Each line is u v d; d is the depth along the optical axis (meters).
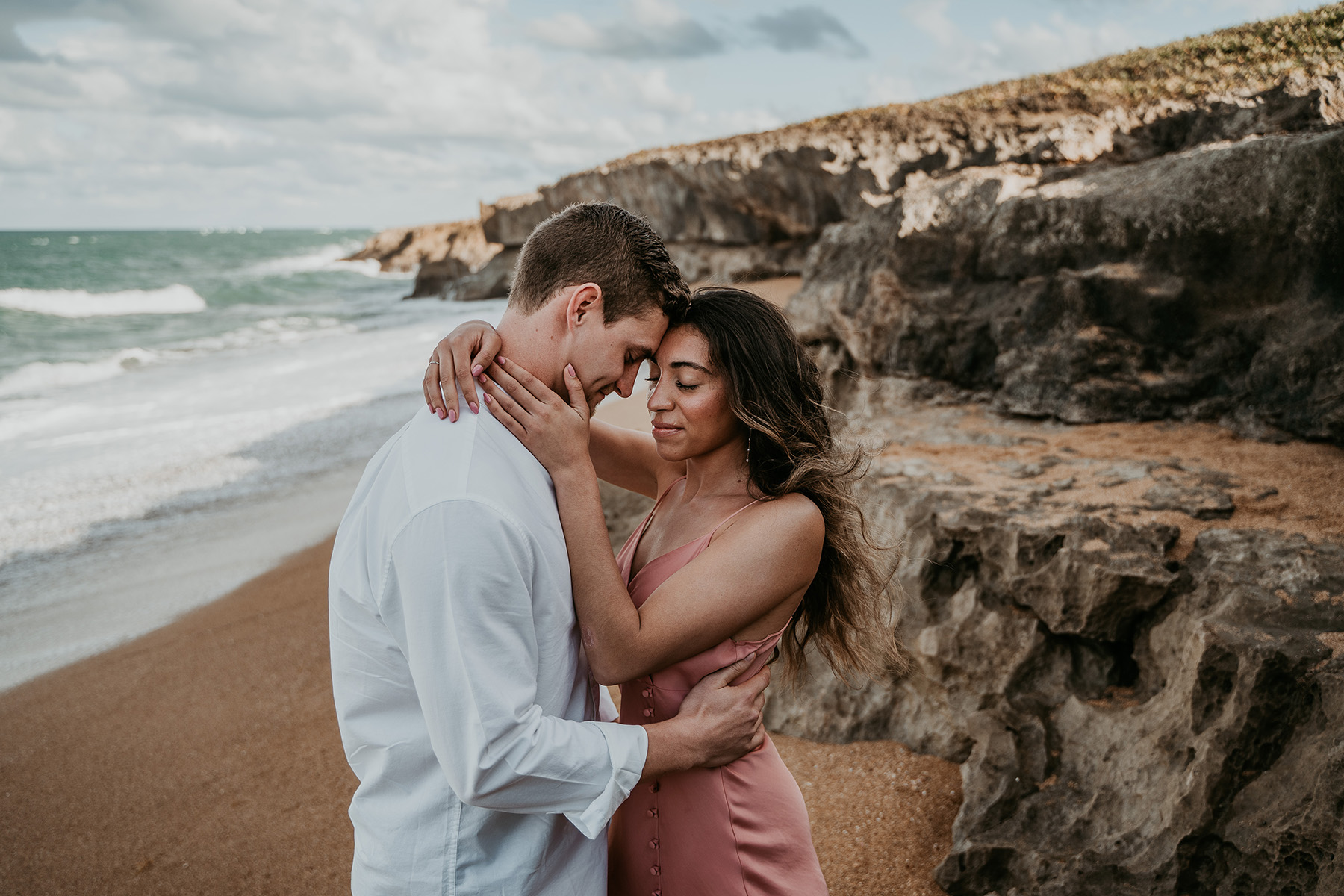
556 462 1.58
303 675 4.98
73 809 3.88
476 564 1.39
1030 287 5.66
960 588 3.39
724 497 1.92
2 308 29.45
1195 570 2.87
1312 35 9.52
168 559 7.15
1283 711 2.30
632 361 1.72
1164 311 4.86
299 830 3.61
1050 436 4.71
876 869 2.89
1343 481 3.52
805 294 8.61
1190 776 2.36
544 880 1.61
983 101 15.72
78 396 14.45
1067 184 5.82
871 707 3.59
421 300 36.72
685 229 22.41
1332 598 2.50
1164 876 2.33
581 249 1.60
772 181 18.56
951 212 6.38
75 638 5.73
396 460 1.54
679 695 1.78
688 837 1.80
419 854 1.53
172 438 11.19
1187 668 2.54
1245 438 4.32
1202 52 11.71
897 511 3.67
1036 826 2.68
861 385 6.56
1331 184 4.30
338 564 1.59
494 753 1.39
